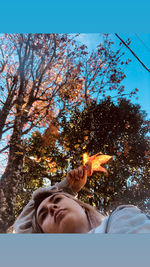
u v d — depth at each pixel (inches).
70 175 39.3
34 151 84.0
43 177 84.4
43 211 29.1
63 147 88.1
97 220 29.6
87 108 95.3
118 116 94.8
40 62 95.0
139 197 83.6
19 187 75.4
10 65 92.7
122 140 93.1
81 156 86.6
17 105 85.7
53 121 90.6
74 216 26.7
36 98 90.7
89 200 77.2
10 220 62.1
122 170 87.3
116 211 24.2
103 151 89.7
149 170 89.1
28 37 93.6
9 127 81.7
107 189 80.0
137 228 20.7
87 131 91.0
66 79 98.7
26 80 91.4
